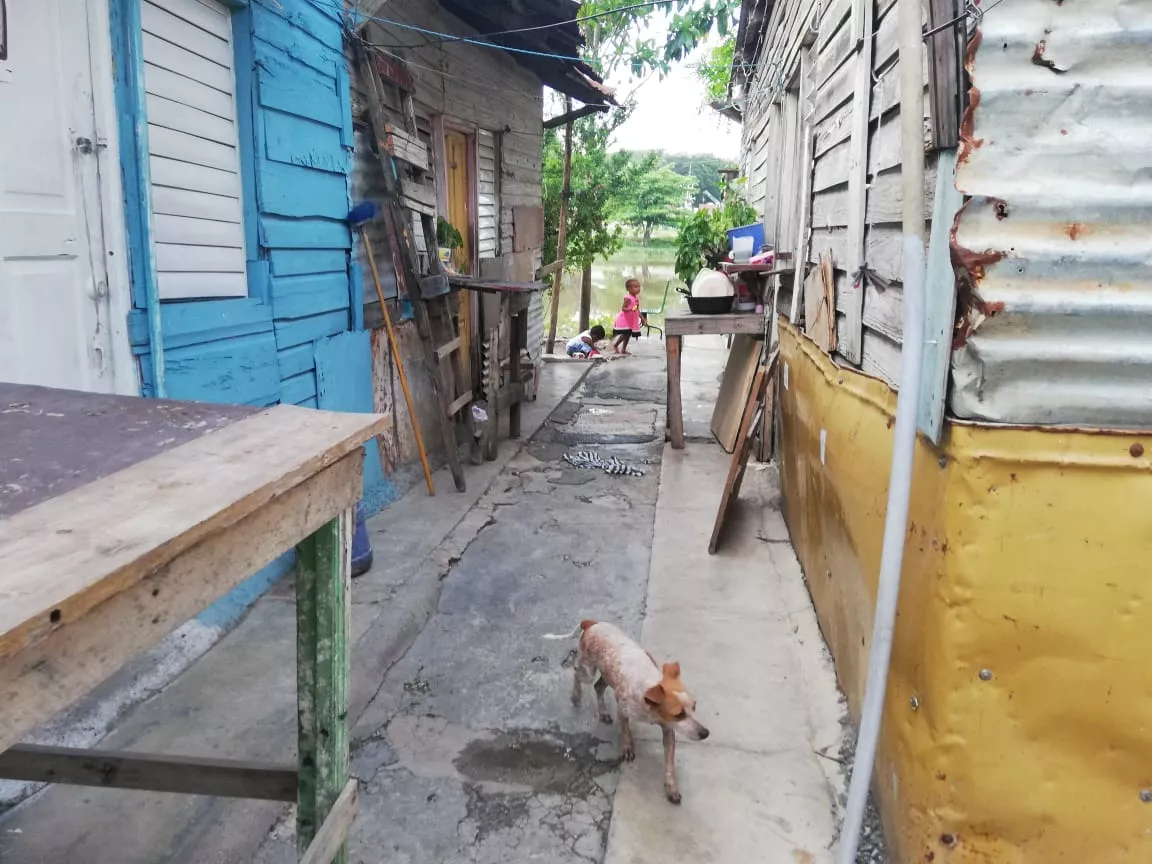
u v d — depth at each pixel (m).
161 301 3.46
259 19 4.06
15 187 2.75
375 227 5.71
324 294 4.87
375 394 5.58
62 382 2.95
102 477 1.36
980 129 1.79
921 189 1.86
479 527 5.20
